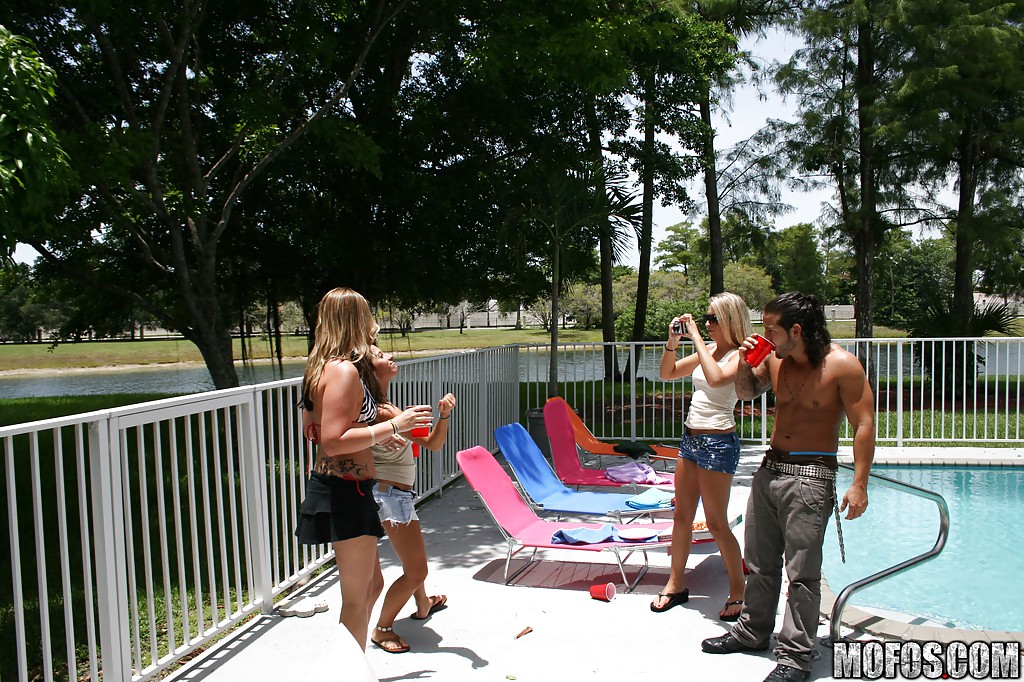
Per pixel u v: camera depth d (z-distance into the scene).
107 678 3.15
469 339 37.03
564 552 5.54
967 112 15.41
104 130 8.25
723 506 4.13
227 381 10.23
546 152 13.18
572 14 9.91
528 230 12.38
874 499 7.66
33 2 8.80
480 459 5.15
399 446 3.20
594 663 3.66
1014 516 7.01
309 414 3.24
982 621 4.69
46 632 3.00
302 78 11.70
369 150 9.84
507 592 4.67
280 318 15.46
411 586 3.83
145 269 13.40
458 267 13.44
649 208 14.48
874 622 4.12
